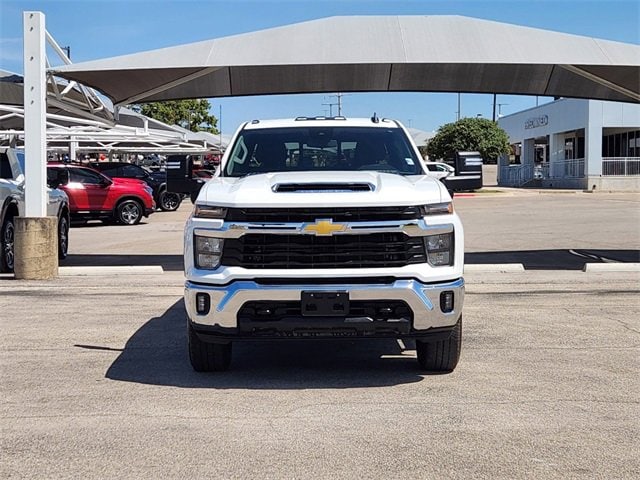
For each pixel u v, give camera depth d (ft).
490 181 221.87
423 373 19.45
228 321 17.12
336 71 40.86
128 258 46.09
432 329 17.39
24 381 18.81
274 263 17.07
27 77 35.17
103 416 16.07
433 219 17.35
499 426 15.30
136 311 28.09
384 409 16.43
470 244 53.26
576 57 36.58
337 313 16.87
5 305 29.32
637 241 54.39
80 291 32.65
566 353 21.48
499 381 18.61
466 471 13.05
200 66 36.04
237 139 22.90
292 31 38.19
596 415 15.98
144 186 75.92
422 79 42.96
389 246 17.12
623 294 31.48
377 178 18.69
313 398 17.30
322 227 16.89
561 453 13.85
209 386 18.37
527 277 36.09
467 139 165.99
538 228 66.18
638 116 143.23
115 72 37.55
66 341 23.24
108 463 13.51
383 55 35.99
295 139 22.58
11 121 71.92
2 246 37.45
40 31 34.96
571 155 173.37
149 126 86.22
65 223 45.57
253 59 36.29
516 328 24.85
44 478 12.88
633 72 38.65
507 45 36.99
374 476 12.86
